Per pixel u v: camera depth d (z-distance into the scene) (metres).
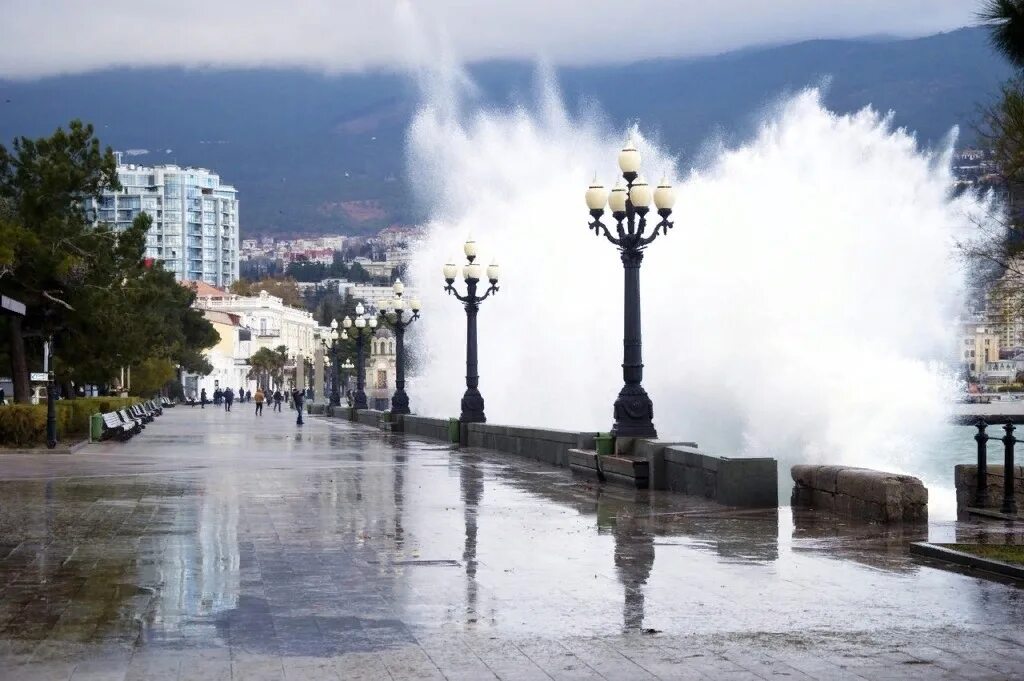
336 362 92.06
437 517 17.98
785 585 11.70
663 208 24.28
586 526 16.73
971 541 14.29
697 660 8.65
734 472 19.28
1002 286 17.95
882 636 9.40
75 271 45.19
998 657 8.70
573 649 9.01
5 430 36.50
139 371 94.25
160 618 10.16
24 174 46.41
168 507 19.34
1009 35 12.38
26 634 9.52
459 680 8.11
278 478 25.62
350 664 8.54
